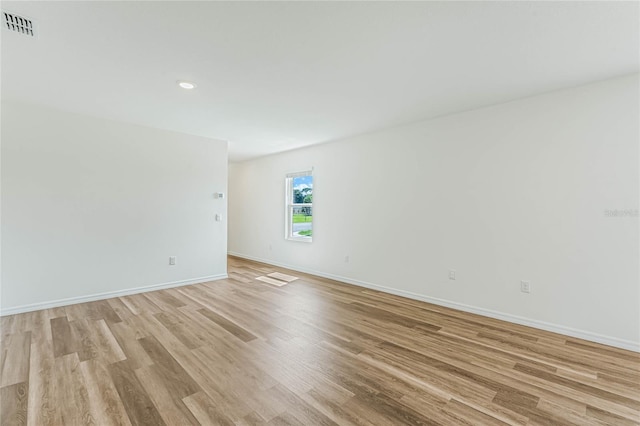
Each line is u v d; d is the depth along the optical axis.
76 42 2.04
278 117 3.69
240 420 1.68
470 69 2.42
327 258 5.15
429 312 3.44
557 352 2.48
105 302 3.73
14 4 1.63
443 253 3.67
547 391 1.96
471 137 3.42
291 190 6.04
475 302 3.40
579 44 2.05
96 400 1.83
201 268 4.79
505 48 2.10
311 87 2.78
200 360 2.32
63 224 3.57
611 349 2.54
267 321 3.14
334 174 5.01
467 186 3.46
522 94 2.95
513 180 3.12
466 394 1.92
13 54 2.20
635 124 2.49
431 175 3.77
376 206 4.39
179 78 2.60
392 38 1.98
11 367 2.20
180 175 4.53
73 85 2.76
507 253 3.17
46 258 3.46
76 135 3.63
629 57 2.23
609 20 1.78
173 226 4.47
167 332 2.84
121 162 3.98
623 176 2.55
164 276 4.39
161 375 2.11
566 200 2.82
